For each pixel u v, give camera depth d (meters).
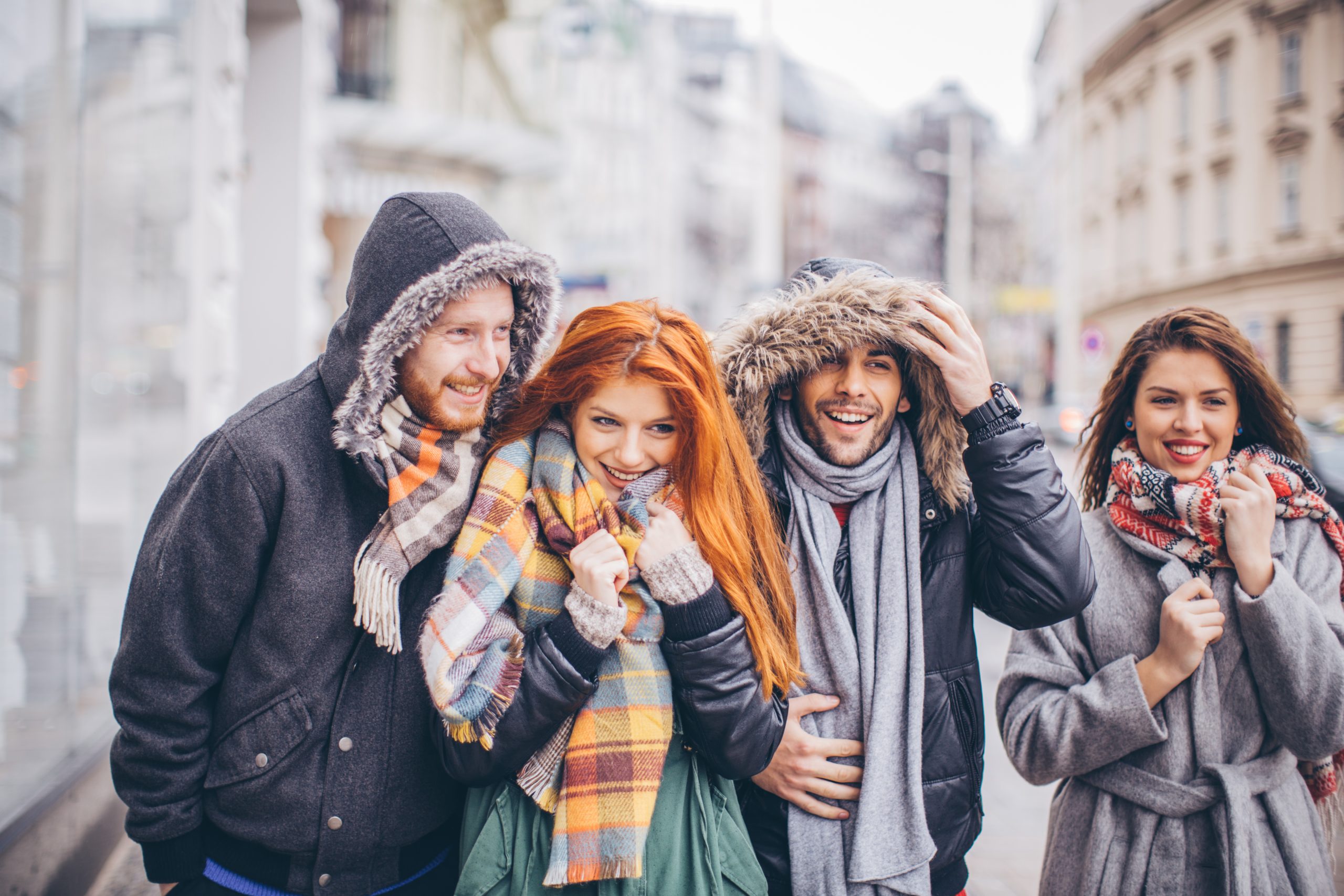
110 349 3.39
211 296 5.04
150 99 3.92
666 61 41.62
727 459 1.39
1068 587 1.43
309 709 1.36
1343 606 1.55
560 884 1.29
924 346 1.46
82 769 2.62
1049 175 35.00
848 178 57.31
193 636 1.37
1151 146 24.91
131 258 3.67
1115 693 1.49
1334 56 18.80
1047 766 1.56
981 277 43.12
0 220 2.62
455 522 1.36
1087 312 29.28
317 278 7.97
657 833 1.36
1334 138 18.89
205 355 4.79
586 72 35.94
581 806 1.31
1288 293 19.91
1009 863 2.91
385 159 15.65
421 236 1.31
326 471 1.39
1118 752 1.50
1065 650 1.64
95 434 3.19
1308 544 1.58
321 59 7.95
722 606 1.34
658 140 40.00
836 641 1.52
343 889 1.37
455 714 1.20
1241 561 1.48
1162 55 24.25
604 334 1.34
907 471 1.59
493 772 1.30
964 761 1.52
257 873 1.38
